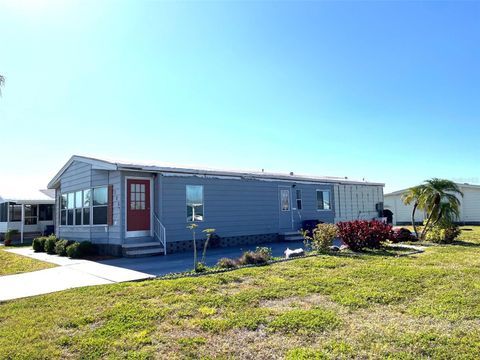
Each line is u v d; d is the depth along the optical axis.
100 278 8.38
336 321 5.09
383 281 7.32
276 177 17.66
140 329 4.92
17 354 4.20
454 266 8.95
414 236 15.59
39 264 11.47
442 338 4.48
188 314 5.46
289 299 6.25
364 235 12.05
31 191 25.80
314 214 19.70
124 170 12.67
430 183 15.63
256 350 4.28
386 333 4.67
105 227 13.44
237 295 6.41
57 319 5.35
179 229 13.74
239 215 15.98
